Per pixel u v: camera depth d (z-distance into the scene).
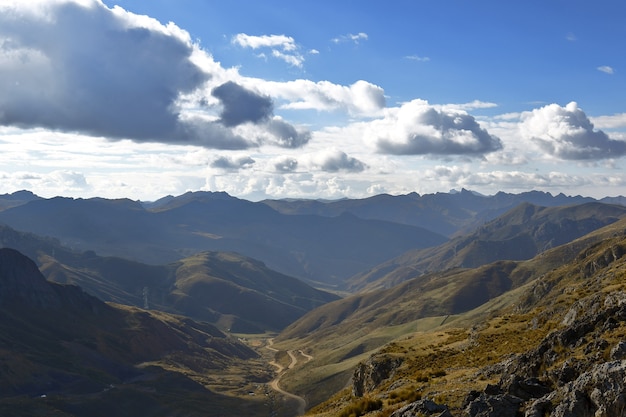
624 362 26.33
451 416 31.08
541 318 75.50
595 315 38.56
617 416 24.39
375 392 60.09
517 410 29.45
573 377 30.47
